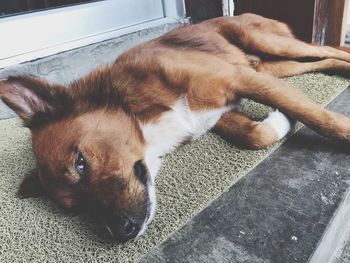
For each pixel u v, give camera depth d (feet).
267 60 2.29
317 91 1.99
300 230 1.14
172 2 3.08
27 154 2.00
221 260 1.08
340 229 1.30
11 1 2.61
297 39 2.38
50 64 2.50
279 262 1.05
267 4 2.65
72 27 2.67
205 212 1.27
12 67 2.37
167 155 1.68
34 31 2.52
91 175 1.35
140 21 3.00
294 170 1.41
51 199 1.48
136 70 1.69
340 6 2.48
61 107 1.53
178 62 1.71
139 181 1.40
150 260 1.13
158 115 1.64
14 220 1.44
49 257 1.21
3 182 1.74
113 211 1.28
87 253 1.20
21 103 1.49
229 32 2.22
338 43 2.59
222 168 1.49
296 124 1.71
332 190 1.29
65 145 1.39
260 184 1.36
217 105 1.73
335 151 1.49
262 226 1.18
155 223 1.27
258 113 1.85
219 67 1.73
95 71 1.71
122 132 1.49
